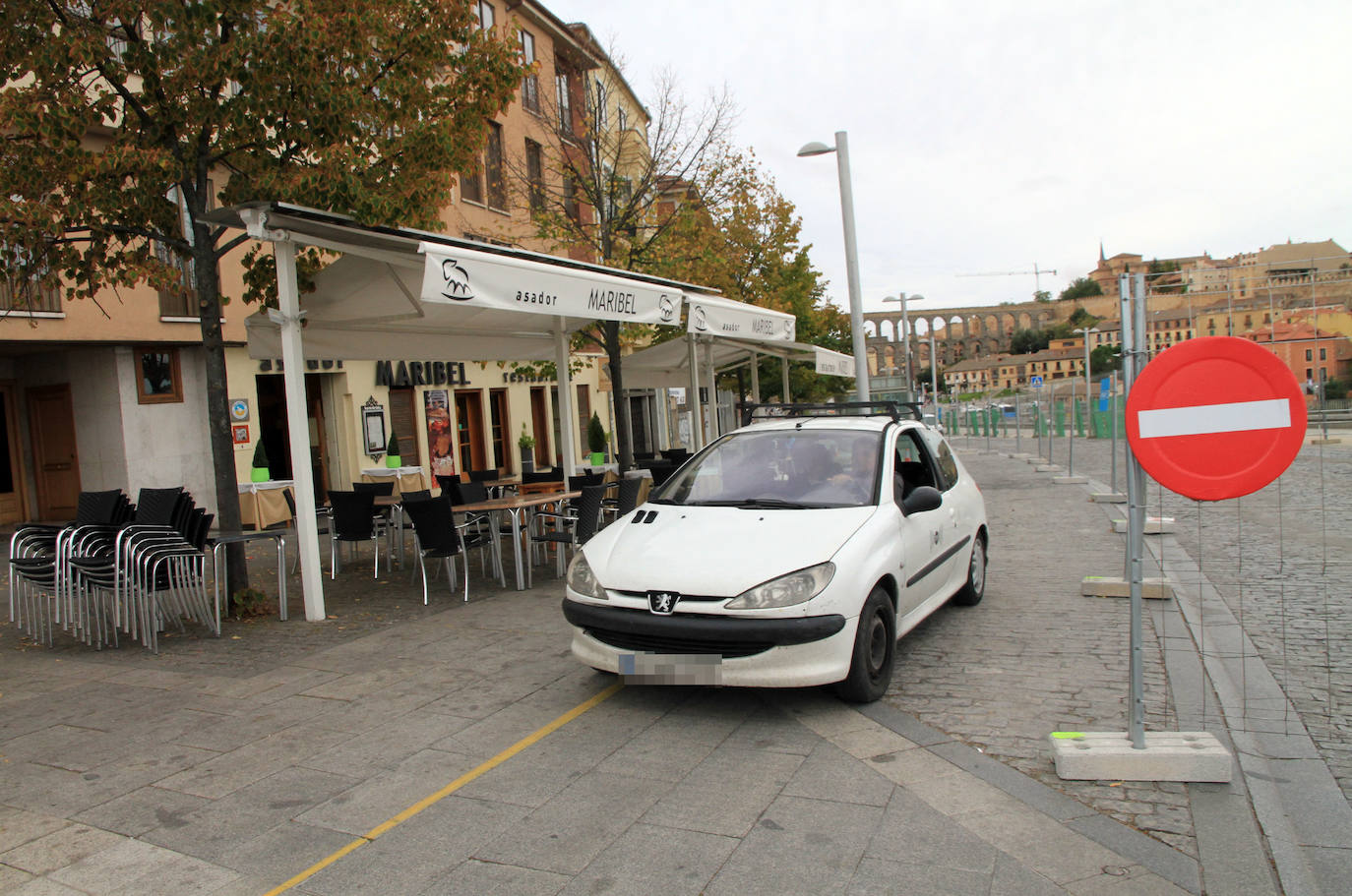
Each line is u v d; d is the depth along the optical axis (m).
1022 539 11.56
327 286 9.30
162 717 5.35
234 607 8.01
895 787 4.02
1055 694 5.23
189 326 15.40
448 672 6.09
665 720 4.99
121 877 3.46
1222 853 3.35
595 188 16.00
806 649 4.77
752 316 12.55
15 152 7.33
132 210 7.95
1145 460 3.86
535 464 27.08
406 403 21.19
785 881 3.26
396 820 3.87
